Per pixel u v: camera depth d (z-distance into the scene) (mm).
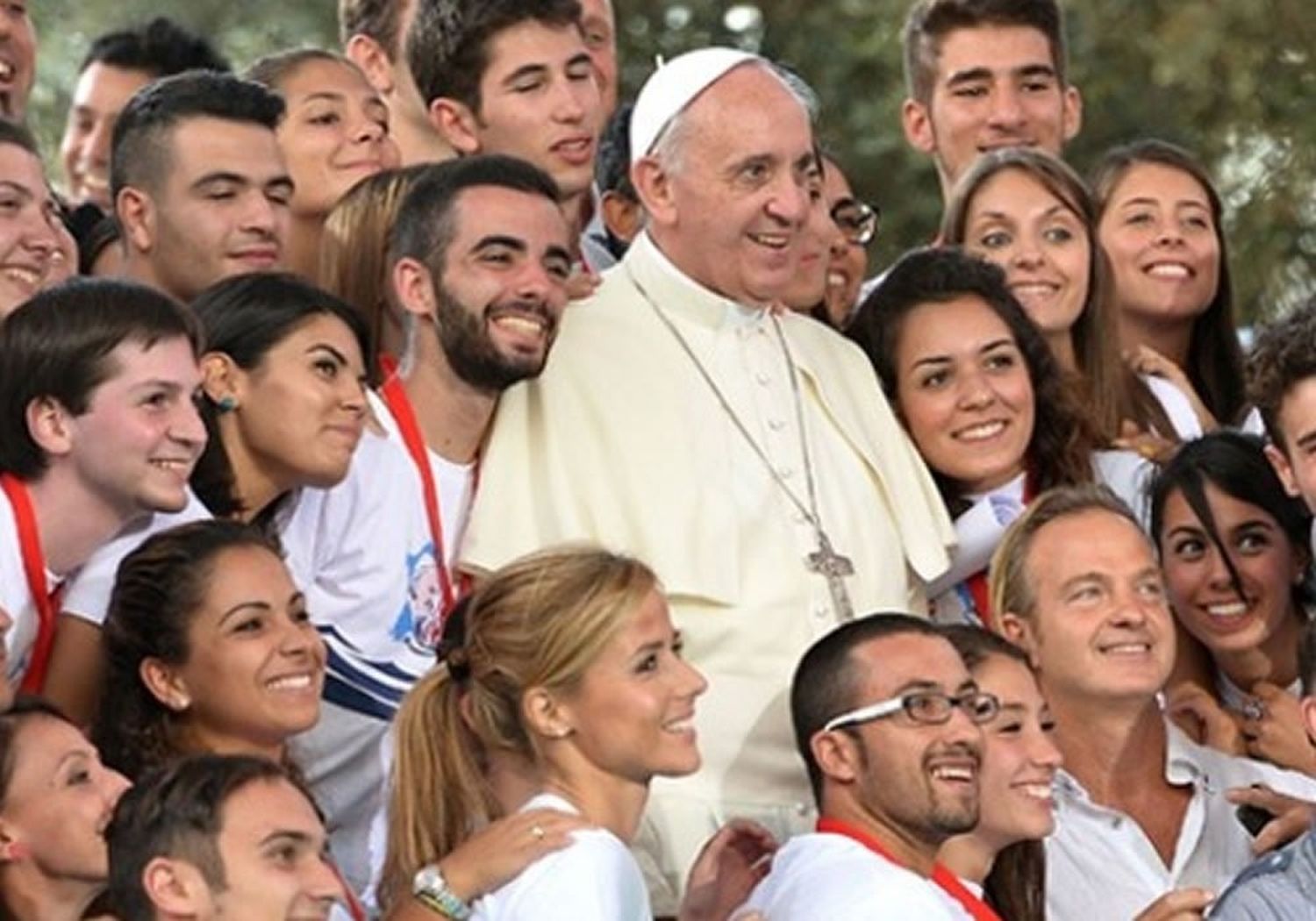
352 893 29297
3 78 36656
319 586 30406
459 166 30922
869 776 29172
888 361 33031
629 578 28250
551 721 28047
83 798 26609
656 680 28141
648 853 30422
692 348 31688
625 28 54469
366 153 35094
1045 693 31781
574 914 27000
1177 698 33281
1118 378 35500
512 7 34625
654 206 31891
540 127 34594
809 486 31578
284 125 34969
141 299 28500
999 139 38812
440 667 28484
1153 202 37594
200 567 28250
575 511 30984
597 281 32125
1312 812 31781
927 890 28375
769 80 31750
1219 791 32500
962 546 32750
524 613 28125
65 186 43812
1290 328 32500
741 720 30734
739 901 29609
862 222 35656
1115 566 31578
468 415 30984
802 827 30734
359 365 30234
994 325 33000
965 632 30375
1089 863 31469
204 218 32312
